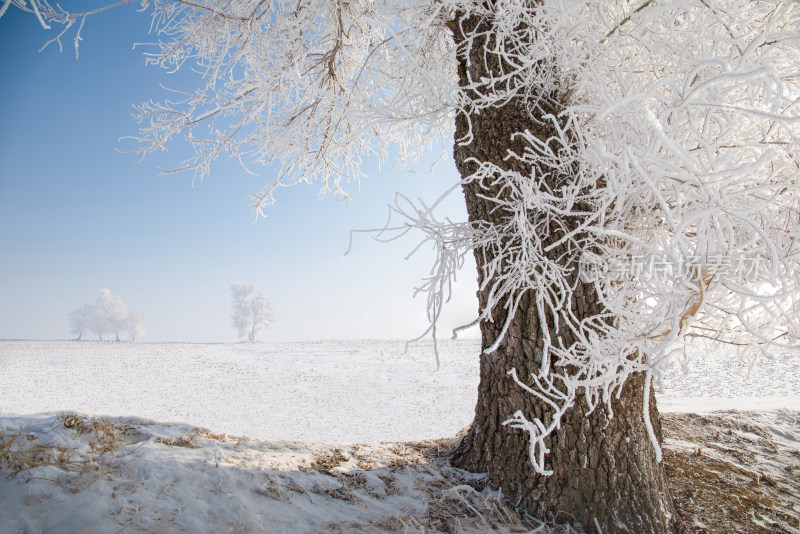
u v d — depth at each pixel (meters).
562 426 2.70
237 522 2.02
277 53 4.09
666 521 2.63
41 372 19.41
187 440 2.85
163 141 4.24
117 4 3.09
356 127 4.82
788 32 1.99
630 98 1.49
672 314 1.93
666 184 2.31
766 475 3.37
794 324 1.94
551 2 2.23
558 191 2.63
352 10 4.33
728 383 12.12
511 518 2.59
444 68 4.36
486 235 2.65
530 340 2.78
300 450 3.29
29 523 1.68
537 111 2.89
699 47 2.35
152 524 1.84
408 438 10.49
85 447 2.35
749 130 2.59
